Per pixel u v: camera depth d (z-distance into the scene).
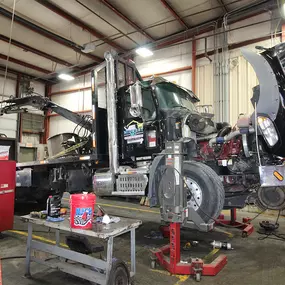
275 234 4.23
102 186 4.14
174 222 2.72
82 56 11.02
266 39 7.37
